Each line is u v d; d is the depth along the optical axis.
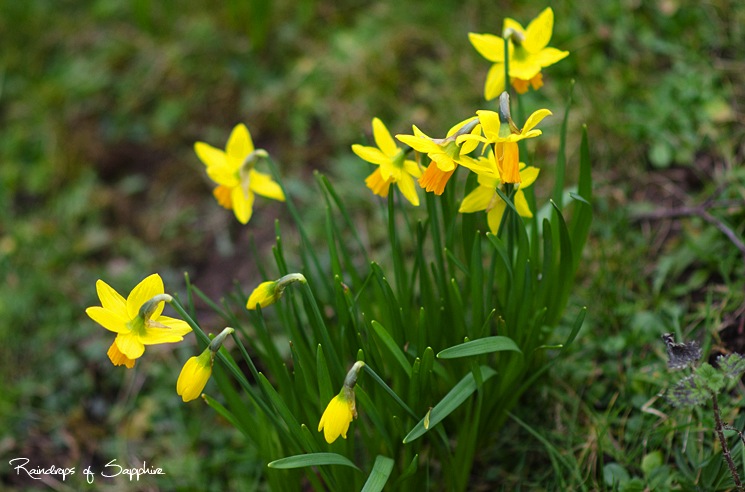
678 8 1.47
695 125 1.41
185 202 1.57
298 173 1.53
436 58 1.58
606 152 1.42
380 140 1.16
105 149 1.65
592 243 1.37
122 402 1.40
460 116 1.50
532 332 1.19
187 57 1.72
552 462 1.23
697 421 1.22
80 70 1.75
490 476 1.26
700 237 1.34
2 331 1.45
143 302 1.11
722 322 1.28
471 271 1.20
